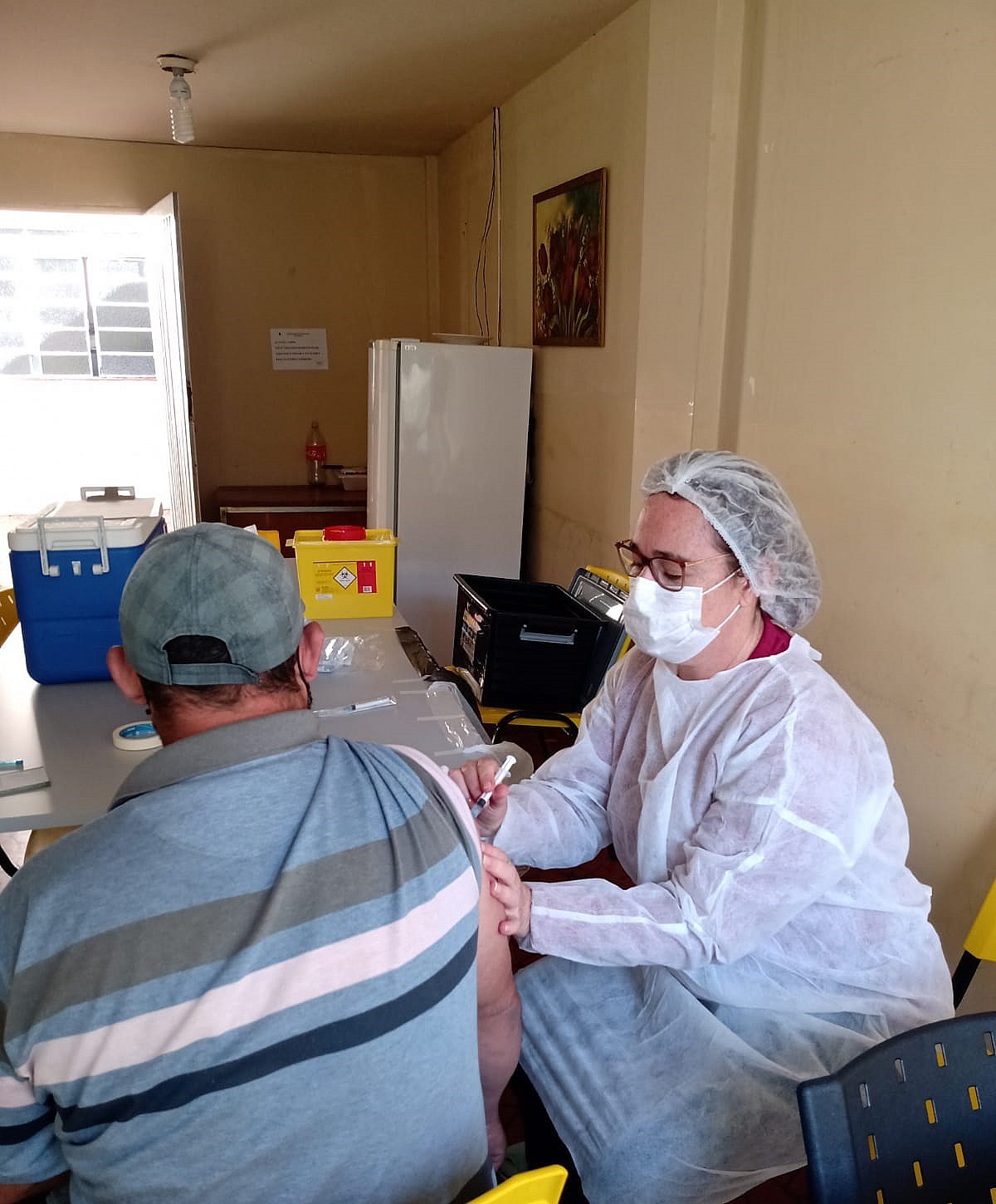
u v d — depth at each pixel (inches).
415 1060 29.5
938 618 69.7
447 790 35.0
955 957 70.2
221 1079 26.3
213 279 204.2
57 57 133.6
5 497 302.2
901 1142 33.5
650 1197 47.3
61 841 28.6
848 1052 49.4
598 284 126.6
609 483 129.0
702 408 101.7
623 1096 50.0
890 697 75.6
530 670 100.7
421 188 210.4
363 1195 29.0
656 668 57.4
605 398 129.0
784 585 51.9
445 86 150.7
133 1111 26.2
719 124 94.1
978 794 67.2
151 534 80.7
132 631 30.9
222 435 213.3
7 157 187.0
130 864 27.1
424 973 29.6
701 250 97.7
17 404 296.2
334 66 138.8
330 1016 27.6
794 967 51.2
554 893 49.5
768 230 90.4
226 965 26.5
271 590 31.4
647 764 56.3
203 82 147.3
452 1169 31.5
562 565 149.9
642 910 48.3
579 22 119.3
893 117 71.7
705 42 93.8
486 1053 48.1
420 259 214.4
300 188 203.8
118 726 70.3
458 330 201.8
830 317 81.0
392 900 29.3
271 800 29.1
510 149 160.6
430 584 156.9
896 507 73.5
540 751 131.6
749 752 49.1
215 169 198.4
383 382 151.2
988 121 62.5
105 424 303.7
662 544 51.6
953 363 66.8
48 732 69.1
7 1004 26.7
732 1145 47.6
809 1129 31.8
